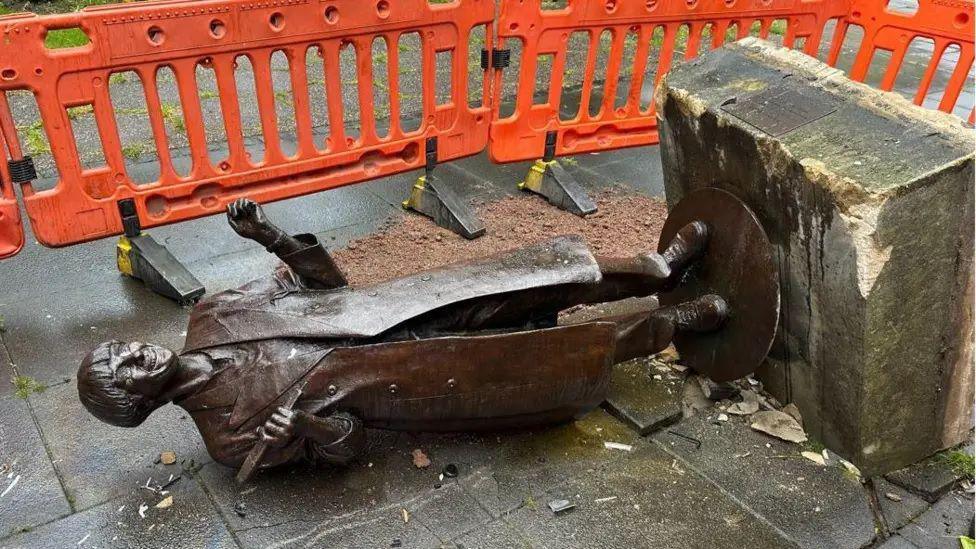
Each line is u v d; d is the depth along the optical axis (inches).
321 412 103.8
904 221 101.7
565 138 215.5
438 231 200.2
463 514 111.2
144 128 252.5
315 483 115.3
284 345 105.5
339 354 104.1
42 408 129.9
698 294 140.9
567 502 113.4
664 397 136.3
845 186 102.3
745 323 128.8
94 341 149.6
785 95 124.7
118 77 299.1
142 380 95.9
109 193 158.7
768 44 140.4
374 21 173.6
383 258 184.7
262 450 99.8
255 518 108.8
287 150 239.6
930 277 107.4
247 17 157.8
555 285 117.0
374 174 192.1
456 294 112.3
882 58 382.9
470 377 109.8
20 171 147.4
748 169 121.8
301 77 171.6
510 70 340.8
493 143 205.9
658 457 124.0
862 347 109.0
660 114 141.4
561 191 214.4
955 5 211.2
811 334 120.1
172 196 166.2
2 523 106.7
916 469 121.7
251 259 183.0
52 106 144.7
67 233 156.8
